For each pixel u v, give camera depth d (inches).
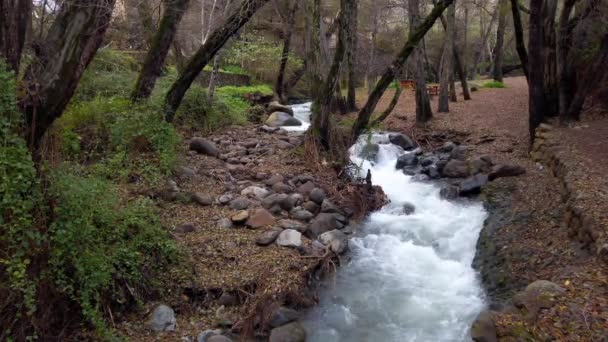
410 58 546.3
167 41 332.8
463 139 458.0
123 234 186.9
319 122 347.6
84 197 161.2
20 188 138.2
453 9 561.6
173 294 188.4
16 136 141.1
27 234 138.9
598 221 205.5
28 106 154.5
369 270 241.3
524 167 339.0
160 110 308.3
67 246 150.9
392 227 288.2
